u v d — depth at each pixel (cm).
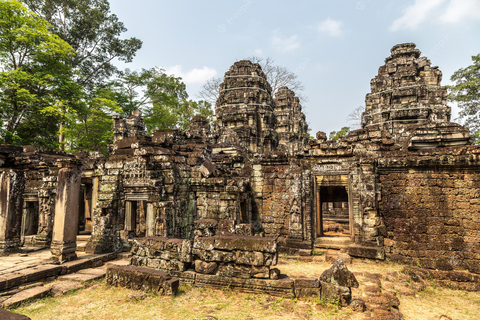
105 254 1249
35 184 1648
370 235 1304
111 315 712
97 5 3559
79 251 1359
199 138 1941
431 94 2480
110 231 1339
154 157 1450
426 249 1201
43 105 2473
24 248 1345
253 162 1630
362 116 2747
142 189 1358
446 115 2381
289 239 1455
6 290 840
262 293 823
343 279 787
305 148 1524
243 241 866
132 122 2616
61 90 2528
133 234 1451
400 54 2625
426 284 1027
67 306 770
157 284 842
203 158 1716
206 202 1556
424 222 1220
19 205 1320
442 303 876
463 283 1009
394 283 999
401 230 1261
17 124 2428
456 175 1188
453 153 1195
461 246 1143
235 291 845
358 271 1135
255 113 3525
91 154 1825
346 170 1416
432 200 1217
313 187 1495
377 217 1314
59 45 2444
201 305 766
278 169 1580
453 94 2648
